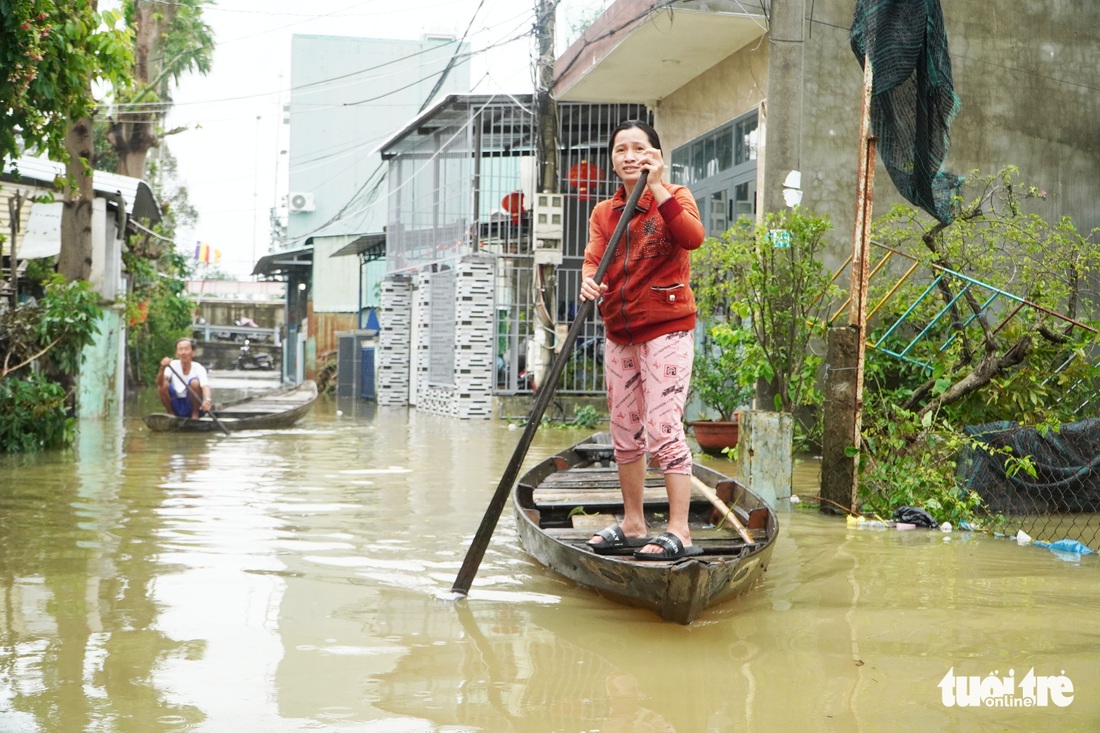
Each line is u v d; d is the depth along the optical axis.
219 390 25.56
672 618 3.93
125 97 21.30
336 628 3.92
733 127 11.88
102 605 4.20
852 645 3.76
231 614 4.09
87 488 7.65
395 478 8.55
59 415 10.72
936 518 6.41
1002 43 10.75
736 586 4.23
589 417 14.56
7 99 7.79
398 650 3.64
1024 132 10.77
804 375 8.16
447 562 5.12
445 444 11.92
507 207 16.83
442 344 18.86
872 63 6.63
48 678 3.29
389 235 21.33
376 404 22.45
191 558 5.12
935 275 7.75
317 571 4.88
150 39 22.62
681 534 4.45
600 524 5.46
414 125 18.28
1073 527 6.44
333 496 7.42
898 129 6.88
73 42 8.45
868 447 6.79
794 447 9.08
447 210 17.86
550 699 3.16
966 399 7.53
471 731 2.89
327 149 31.23
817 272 8.00
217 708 3.05
